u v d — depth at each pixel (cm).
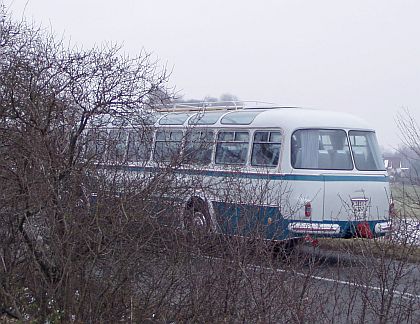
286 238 723
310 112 1410
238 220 654
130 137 697
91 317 623
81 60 716
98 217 625
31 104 660
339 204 1334
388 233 653
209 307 621
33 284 663
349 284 623
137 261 629
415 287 617
